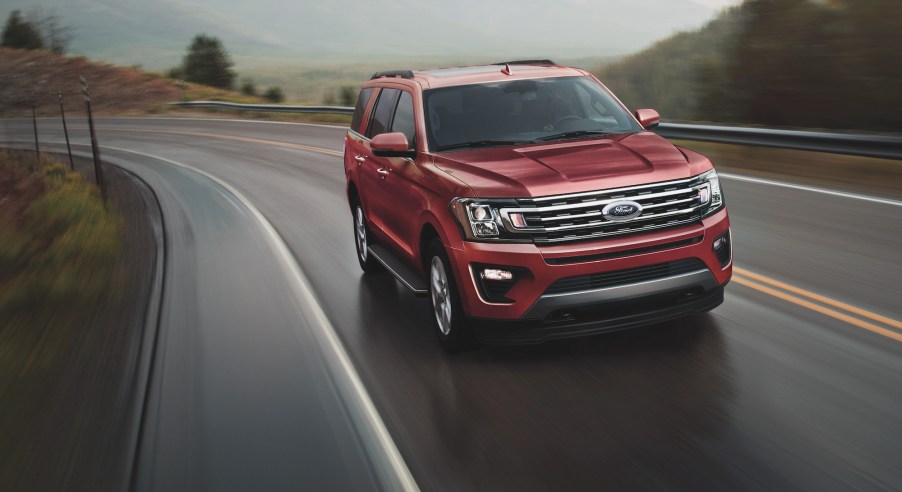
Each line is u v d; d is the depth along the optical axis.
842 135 11.44
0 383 5.56
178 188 16.02
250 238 10.06
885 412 3.99
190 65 51.59
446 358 5.34
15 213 14.12
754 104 17.62
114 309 7.24
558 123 5.96
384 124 6.97
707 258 4.93
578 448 3.89
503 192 4.80
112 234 10.95
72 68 55.25
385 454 4.00
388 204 6.54
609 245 4.71
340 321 6.34
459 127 5.93
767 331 5.29
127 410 4.82
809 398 4.21
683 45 29.23
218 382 5.18
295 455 4.07
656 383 4.59
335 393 4.87
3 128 40.47
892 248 7.28
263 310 6.79
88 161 23.64
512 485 3.59
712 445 3.79
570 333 4.82
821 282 6.38
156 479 3.92
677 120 22.09
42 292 8.11
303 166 17.84
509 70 6.52
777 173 12.03
